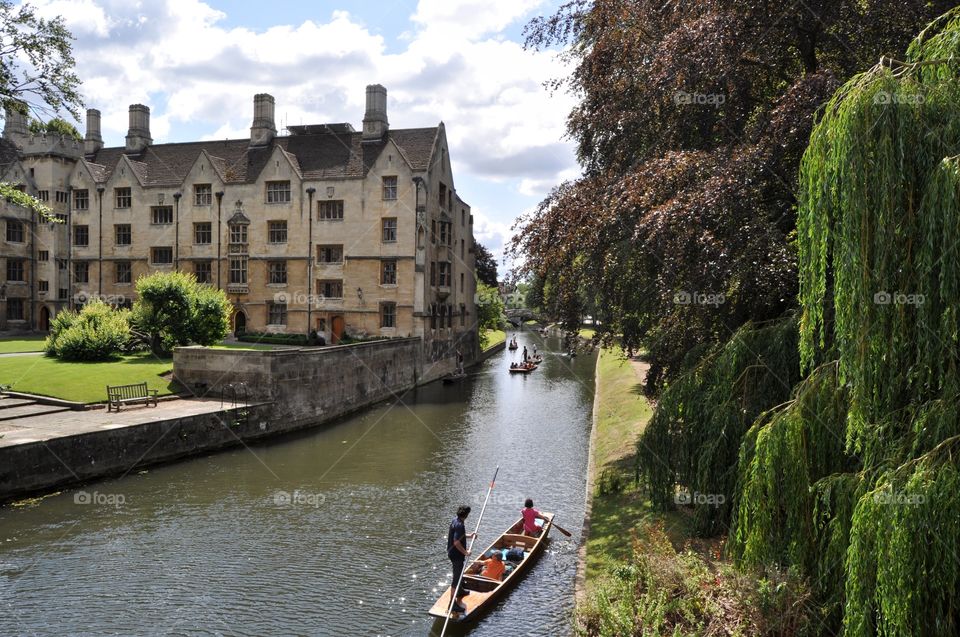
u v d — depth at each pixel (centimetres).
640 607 787
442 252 4112
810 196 691
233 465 1920
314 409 2553
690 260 1068
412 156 3838
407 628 998
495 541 1266
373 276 3762
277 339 3688
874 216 633
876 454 656
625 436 2000
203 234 4028
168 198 4088
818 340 859
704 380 1082
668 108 1367
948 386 603
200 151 4347
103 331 2844
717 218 1009
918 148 621
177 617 1026
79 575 1171
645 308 1474
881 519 585
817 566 736
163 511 1512
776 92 1331
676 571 839
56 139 4247
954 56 657
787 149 988
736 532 809
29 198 1628
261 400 2359
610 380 3556
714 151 1137
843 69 1128
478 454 2075
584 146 1705
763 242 975
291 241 3875
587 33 1619
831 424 748
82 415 2000
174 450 1961
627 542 1141
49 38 1672
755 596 734
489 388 3659
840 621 688
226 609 1054
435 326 3997
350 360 2834
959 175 579
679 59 1177
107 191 4206
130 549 1290
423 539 1355
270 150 4106
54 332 3009
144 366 2673
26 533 1359
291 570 1201
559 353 6294
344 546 1316
